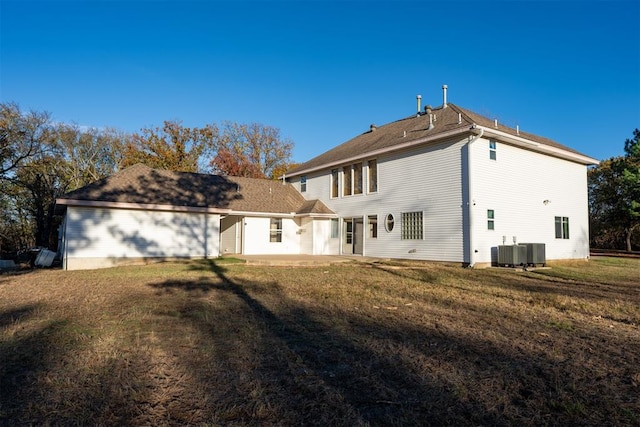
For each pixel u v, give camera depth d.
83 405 3.44
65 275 13.42
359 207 21.44
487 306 7.90
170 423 3.16
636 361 4.64
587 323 6.52
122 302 8.20
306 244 23.42
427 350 5.00
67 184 34.28
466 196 15.96
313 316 6.97
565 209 20.11
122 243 17.38
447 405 3.48
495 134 16.12
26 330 5.88
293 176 27.52
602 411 3.38
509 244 17.05
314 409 3.39
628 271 15.63
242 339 5.49
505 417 3.28
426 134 17.83
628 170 30.28
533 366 4.44
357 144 24.41
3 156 25.66
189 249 18.83
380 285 10.94
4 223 33.44
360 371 4.27
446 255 16.69
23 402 3.51
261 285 10.84
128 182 19.17
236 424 3.14
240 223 23.02
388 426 3.13
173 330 5.94
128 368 4.33
